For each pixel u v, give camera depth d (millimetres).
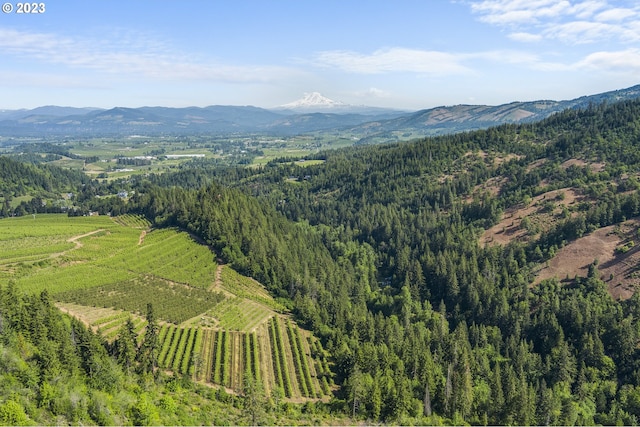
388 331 168750
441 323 180875
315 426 117875
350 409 127375
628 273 190250
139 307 169500
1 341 101062
